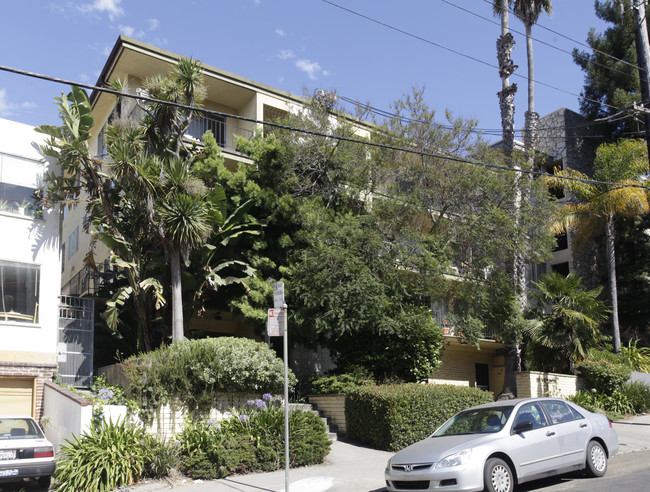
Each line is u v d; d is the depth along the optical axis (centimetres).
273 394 1456
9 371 1475
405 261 1686
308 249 1738
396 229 1820
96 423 1136
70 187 1636
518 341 1962
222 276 1864
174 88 1656
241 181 1820
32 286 1565
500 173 1877
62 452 1083
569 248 3122
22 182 1609
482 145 1914
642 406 1983
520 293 1909
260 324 1759
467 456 854
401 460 906
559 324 2052
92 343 1742
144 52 2069
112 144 1562
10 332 1507
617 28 3234
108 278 1966
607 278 3102
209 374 1323
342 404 1561
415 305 1798
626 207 2580
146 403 1230
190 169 1802
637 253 3055
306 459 1208
